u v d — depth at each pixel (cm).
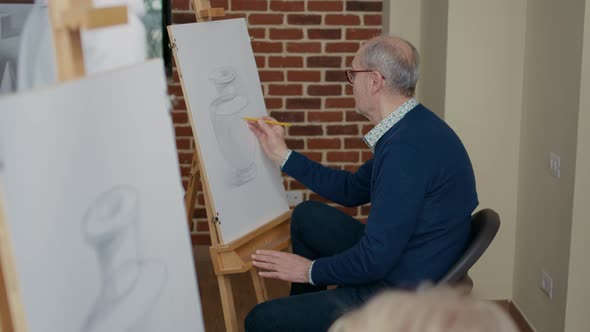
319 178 258
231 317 235
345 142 392
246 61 259
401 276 212
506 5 305
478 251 206
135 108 122
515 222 323
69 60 112
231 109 245
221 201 233
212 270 379
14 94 97
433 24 335
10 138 95
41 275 102
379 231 203
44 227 102
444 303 75
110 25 114
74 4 110
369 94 220
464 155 216
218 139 237
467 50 309
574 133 253
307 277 219
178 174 135
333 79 384
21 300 98
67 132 106
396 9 363
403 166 204
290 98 385
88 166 111
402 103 219
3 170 94
